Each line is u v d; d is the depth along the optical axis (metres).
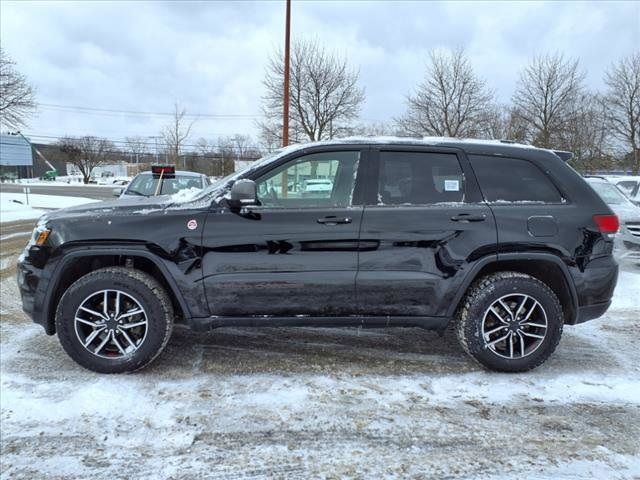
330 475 2.65
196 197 3.91
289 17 16.44
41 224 3.78
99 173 92.19
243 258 3.66
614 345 4.58
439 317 3.82
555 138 31.72
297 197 3.80
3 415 3.17
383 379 3.76
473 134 31.59
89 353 3.71
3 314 5.28
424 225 3.71
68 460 2.75
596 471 2.70
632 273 7.71
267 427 3.09
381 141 3.89
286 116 16.75
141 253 3.64
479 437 3.02
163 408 3.29
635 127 33.72
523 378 3.82
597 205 3.92
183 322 4.14
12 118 24.16
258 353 4.22
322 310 3.77
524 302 3.84
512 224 3.75
